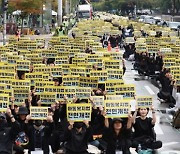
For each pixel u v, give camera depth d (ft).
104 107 57.77
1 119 55.52
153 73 131.75
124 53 174.40
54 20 385.70
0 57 110.52
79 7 460.14
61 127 60.54
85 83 80.18
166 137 73.56
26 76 83.30
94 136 61.46
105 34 218.79
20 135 59.77
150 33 211.41
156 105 95.66
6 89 70.79
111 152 55.98
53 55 120.57
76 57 111.55
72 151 54.85
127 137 56.24
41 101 67.21
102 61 103.04
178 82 93.30
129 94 71.20
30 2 299.99
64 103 63.00
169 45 145.07
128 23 308.19
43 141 58.08
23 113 58.90
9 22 336.90
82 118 56.59
